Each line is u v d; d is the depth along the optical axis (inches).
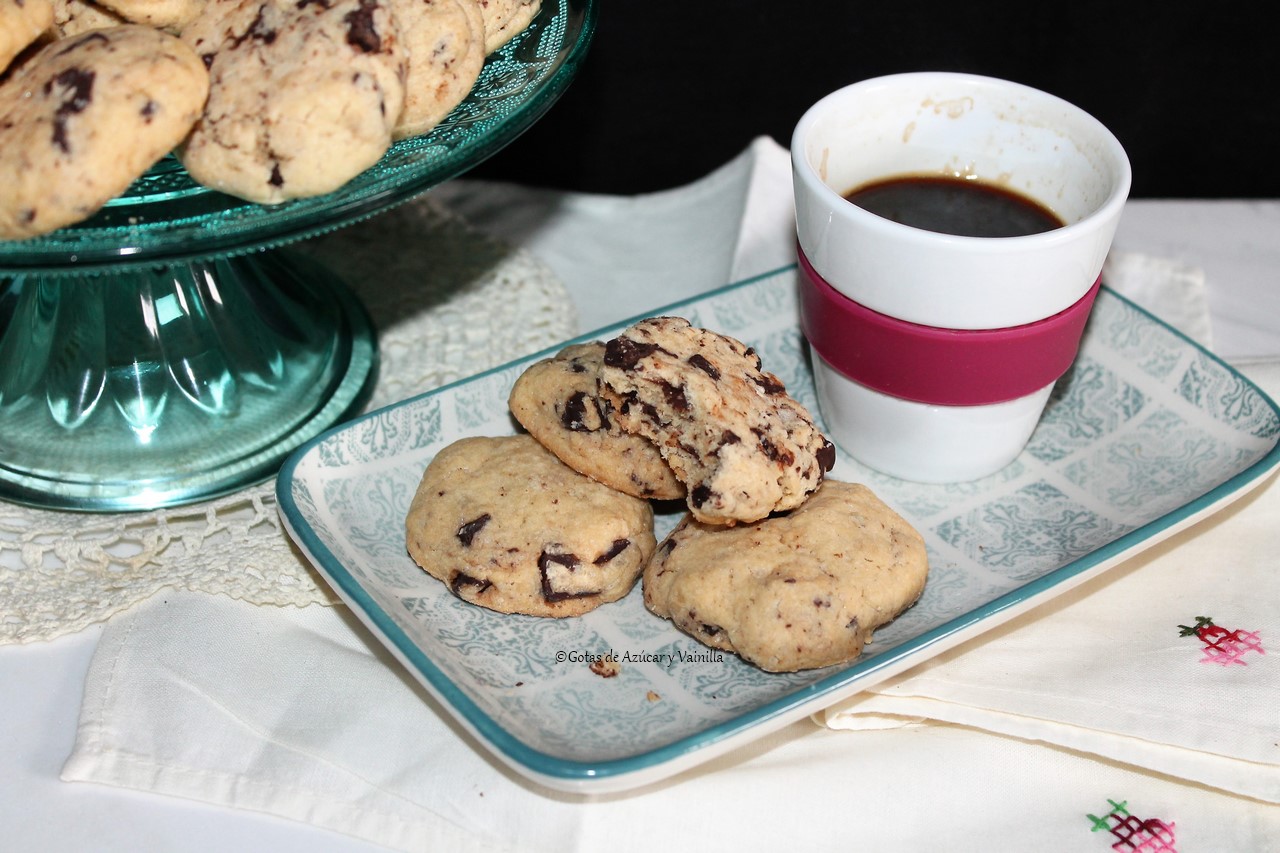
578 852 18.5
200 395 22.6
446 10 20.1
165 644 19.9
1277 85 31.4
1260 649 19.8
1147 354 22.2
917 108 21.6
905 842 18.7
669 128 33.0
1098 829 18.8
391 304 24.9
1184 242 26.0
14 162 18.4
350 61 19.1
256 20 19.6
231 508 21.7
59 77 18.6
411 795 18.8
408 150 20.1
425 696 19.7
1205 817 18.9
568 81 20.8
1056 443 22.0
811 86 32.4
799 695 18.2
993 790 19.1
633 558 20.0
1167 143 32.8
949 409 20.7
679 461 19.7
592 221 27.2
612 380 19.6
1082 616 20.3
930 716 19.2
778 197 25.9
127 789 18.9
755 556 19.5
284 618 20.5
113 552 21.3
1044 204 21.4
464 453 20.7
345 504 20.7
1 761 19.2
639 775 17.8
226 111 19.1
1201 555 20.9
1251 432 21.2
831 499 20.3
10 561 21.2
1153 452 21.6
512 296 25.0
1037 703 19.2
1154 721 19.1
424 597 20.0
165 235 18.7
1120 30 31.1
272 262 24.3
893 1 31.1
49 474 21.8
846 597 19.1
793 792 18.9
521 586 19.7
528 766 17.7
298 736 19.2
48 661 20.1
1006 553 20.8
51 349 22.6
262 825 18.8
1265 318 24.6
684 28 31.3
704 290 25.7
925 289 19.7
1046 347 20.3
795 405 20.3
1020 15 31.2
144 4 19.8
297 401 23.0
